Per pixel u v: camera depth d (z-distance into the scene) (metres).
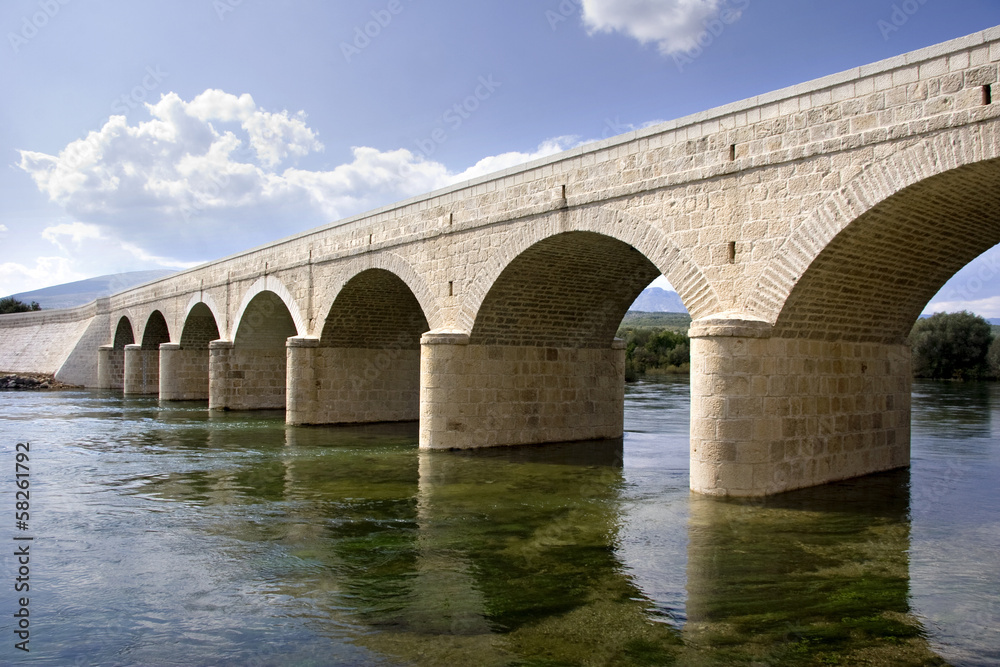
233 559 10.53
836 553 10.56
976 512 13.01
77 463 19.22
